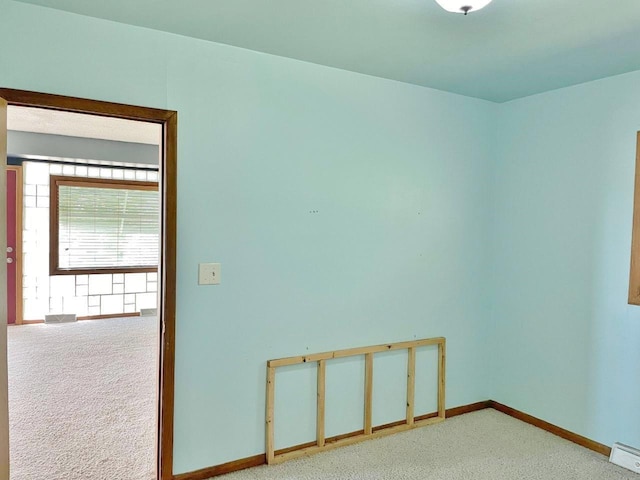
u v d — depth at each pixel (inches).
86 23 81.6
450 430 120.4
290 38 89.2
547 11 75.0
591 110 111.4
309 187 105.3
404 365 121.7
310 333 107.0
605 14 75.9
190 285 92.4
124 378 154.4
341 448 109.0
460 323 131.0
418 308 123.1
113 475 95.1
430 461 103.2
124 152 226.4
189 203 91.5
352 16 78.5
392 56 98.0
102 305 252.5
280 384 103.7
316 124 105.3
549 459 105.0
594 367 110.7
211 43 92.2
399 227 118.9
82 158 216.4
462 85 117.9
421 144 121.2
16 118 170.2
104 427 117.5
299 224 104.3
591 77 108.9
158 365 93.0
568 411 116.2
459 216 129.4
